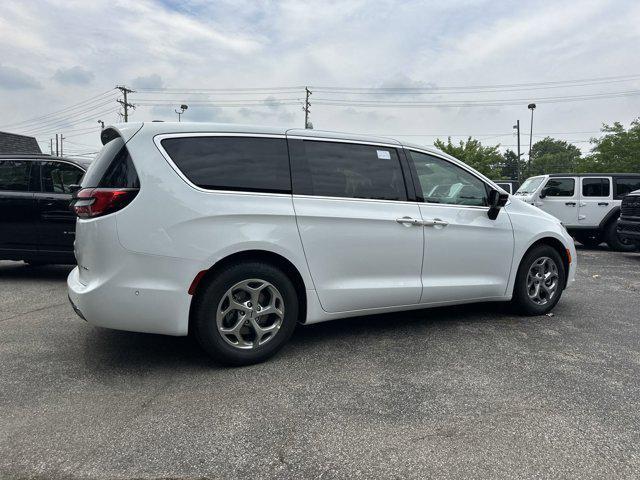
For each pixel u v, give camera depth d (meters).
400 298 3.90
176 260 3.08
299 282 3.52
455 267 4.15
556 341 3.95
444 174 4.21
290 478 2.10
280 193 3.43
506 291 4.46
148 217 3.03
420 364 3.41
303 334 4.07
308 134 3.67
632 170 30.61
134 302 3.03
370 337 4.00
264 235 3.29
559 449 2.34
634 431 2.52
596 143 34.31
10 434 2.43
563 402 2.84
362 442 2.39
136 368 3.31
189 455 2.26
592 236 11.34
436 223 3.98
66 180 6.12
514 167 82.75
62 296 5.47
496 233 4.33
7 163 6.16
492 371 3.29
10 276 6.71
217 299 3.19
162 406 2.75
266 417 2.63
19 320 4.47
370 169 3.84
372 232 3.72
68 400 2.82
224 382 3.09
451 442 2.40
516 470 2.17
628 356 3.62
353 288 3.68
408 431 2.50
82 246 3.15
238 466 2.19
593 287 6.32
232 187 3.28
